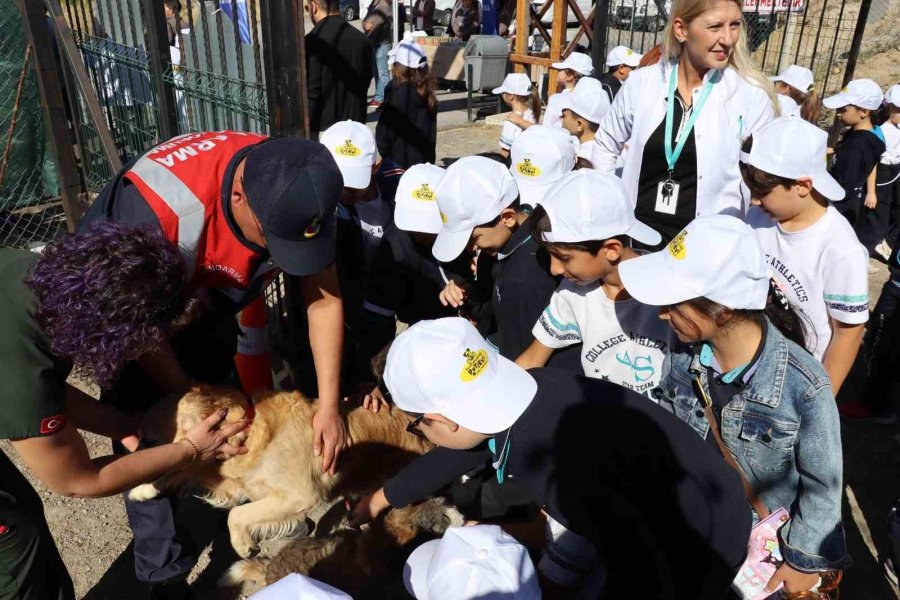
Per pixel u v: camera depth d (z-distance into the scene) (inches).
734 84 129.7
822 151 102.3
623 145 149.3
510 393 76.5
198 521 142.6
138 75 214.4
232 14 155.3
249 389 151.9
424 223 127.6
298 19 136.3
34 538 85.0
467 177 107.8
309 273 92.3
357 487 127.7
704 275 77.5
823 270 105.3
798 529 83.4
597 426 76.5
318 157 90.3
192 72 177.6
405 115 243.1
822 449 79.6
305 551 107.1
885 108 261.6
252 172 89.2
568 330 102.1
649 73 136.8
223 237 96.8
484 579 81.4
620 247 91.4
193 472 107.3
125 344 70.6
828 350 108.0
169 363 105.7
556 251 92.3
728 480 79.4
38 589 87.2
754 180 104.8
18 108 258.1
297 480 111.3
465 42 528.1
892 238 282.0
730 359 82.9
